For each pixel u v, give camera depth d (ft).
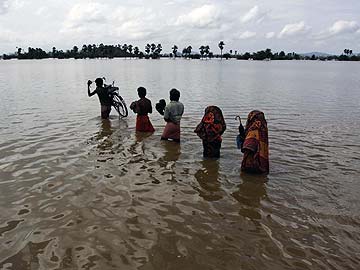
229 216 19.99
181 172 26.81
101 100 46.96
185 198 22.26
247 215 20.13
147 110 39.04
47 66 274.77
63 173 25.93
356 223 19.27
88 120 46.06
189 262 15.76
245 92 86.89
